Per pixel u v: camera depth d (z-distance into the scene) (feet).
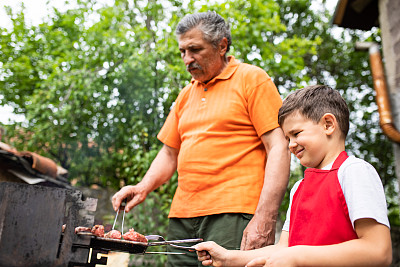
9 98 24.11
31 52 25.09
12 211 4.30
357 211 3.60
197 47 6.37
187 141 6.56
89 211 4.48
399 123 10.00
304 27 33.14
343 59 32.14
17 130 19.08
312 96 4.31
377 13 12.94
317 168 4.30
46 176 14.25
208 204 5.99
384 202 3.70
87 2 22.34
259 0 18.83
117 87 17.28
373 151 28.94
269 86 6.29
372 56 10.88
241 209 5.78
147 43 17.65
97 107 18.01
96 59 17.90
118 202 6.73
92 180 19.42
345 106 4.40
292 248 3.77
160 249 14.55
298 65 20.36
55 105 18.08
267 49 19.34
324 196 4.00
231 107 6.26
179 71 15.64
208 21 6.46
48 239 4.30
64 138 18.07
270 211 5.55
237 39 17.52
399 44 10.46
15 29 24.99
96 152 18.58
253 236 5.43
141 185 7.10
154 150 15.26
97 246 4.67
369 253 3.50
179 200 6.46
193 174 6.23
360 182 3.73
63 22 22.86
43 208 4.36
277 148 5.91
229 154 6.13
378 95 10.29
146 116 17.19
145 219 14.25
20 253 4.24
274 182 5.68
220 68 6.70
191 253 6.28
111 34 17.74
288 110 4.37
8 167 13.34
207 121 6.36
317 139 4.18
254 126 6.23
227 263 4.64
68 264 4.38
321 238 3.90
